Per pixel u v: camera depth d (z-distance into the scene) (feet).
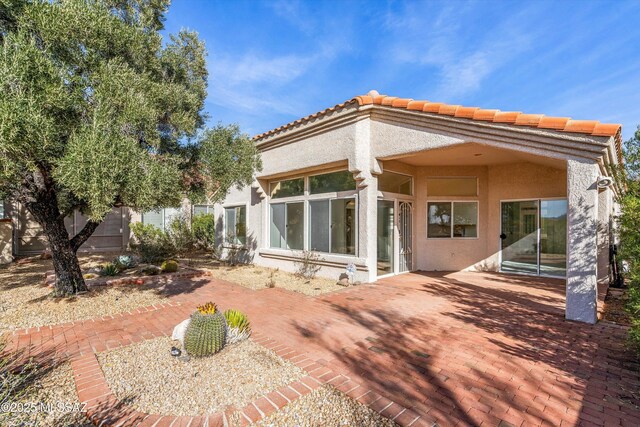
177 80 26.94
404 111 28.32
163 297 27.61
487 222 39.37
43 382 13.48
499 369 14.52
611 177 19.42
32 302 25.40
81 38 18.22
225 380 13.65
